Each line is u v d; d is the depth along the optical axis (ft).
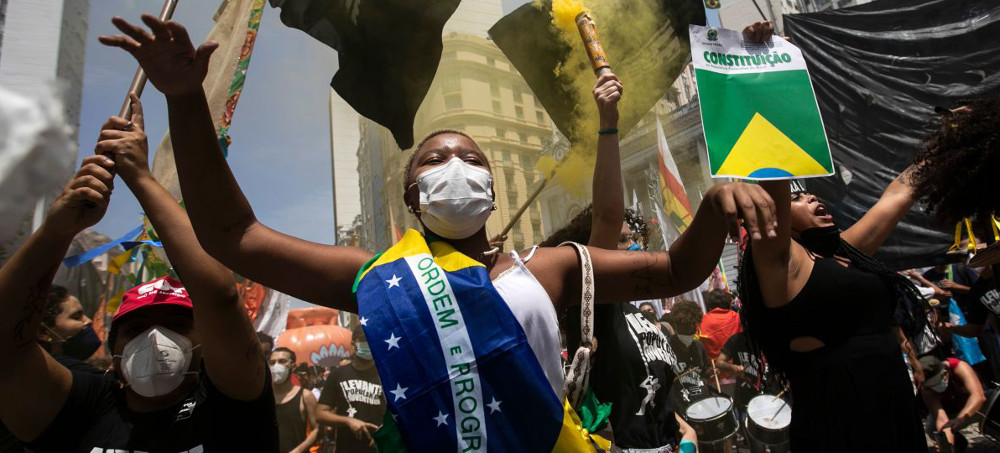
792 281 6.60
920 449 6.27
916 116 23.58
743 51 5.88
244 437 5.43
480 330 4.07
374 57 10.40
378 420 17.75
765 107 5.70
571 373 4.40
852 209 24.26
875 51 24.58
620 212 7.22
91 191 4.67
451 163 4.66
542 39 11.52
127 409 5.64
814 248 7.20
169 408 5.62
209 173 4.53
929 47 23.76
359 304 4.28
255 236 4.63
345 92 10.37
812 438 6.37
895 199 8.04
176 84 4.31
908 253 21.74
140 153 5.22
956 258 18.20
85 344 9.46
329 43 10.25
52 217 4.65
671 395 8.92
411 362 4.01
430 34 10.48
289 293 4.67
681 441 10.48
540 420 3.92
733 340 19.90
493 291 4.20
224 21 7.77
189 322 5.85
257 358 5.53
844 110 24.84
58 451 5.48
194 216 4.54
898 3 24.53
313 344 30.48
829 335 6.42
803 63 5.93
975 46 23.02
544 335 4.20
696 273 4.84
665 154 21.45
